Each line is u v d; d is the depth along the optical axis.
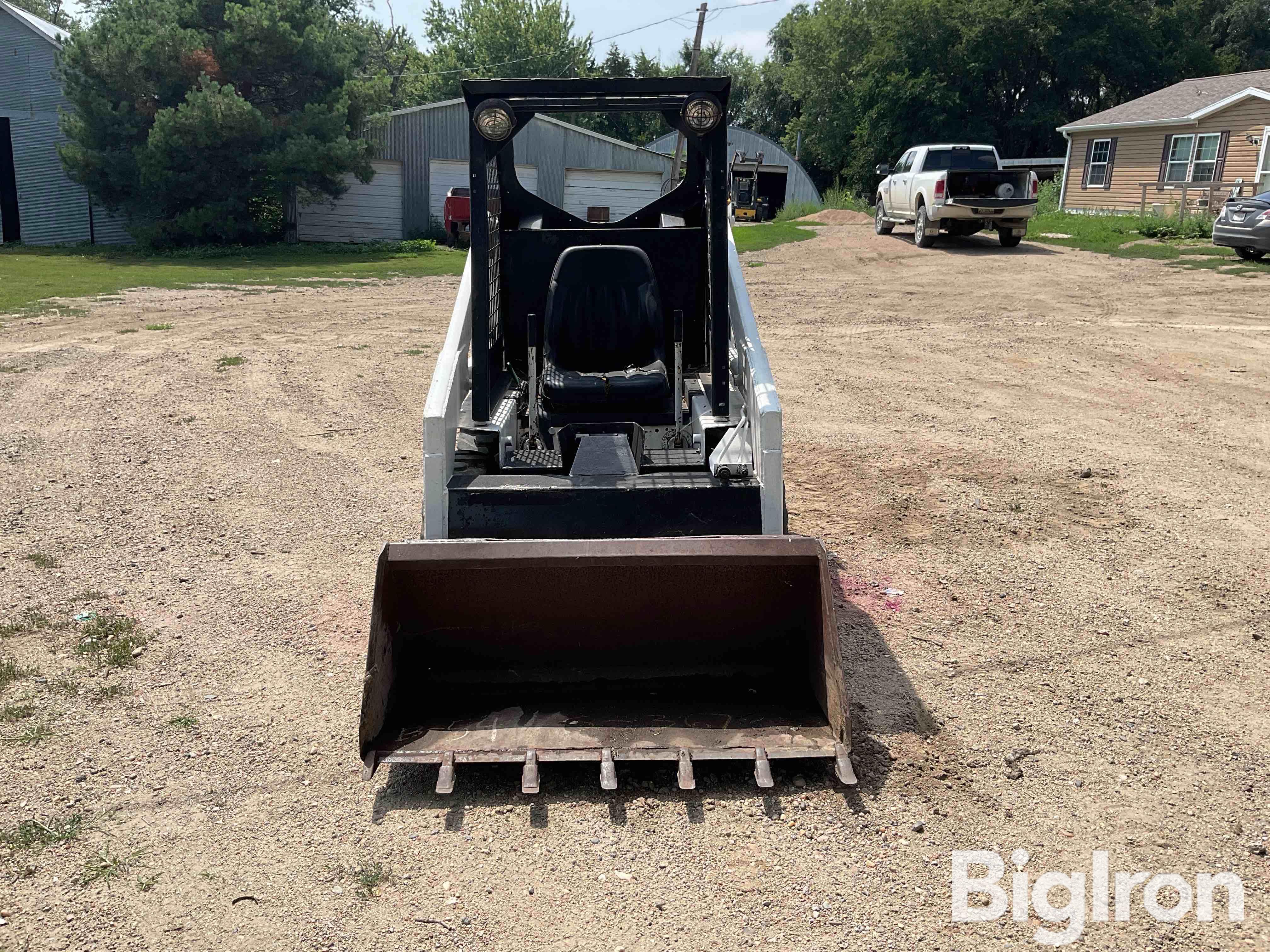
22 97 30.41
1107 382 11.07
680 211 6.24
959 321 14.83
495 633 4.27
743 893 3.36
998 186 22.34
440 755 3.82
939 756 4.18
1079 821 3.77
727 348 5.06
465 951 3.10
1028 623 5.49
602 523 4.46
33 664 4.90
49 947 3.09
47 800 3.83
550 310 5.39
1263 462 8.30
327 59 29.72
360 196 33.44
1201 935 3.19
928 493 7.59
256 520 6.99
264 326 14.77
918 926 3.21
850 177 54.47
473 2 67.50
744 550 4.05
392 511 7.20
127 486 7.66
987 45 48.25
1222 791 3.97
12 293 18.09
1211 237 22.84
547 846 3.60
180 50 27.75
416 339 13.89
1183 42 50.81
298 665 4.95
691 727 4.03
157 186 28.22
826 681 4.02
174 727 4.36
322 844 3.62
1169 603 5.74
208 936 3.16
